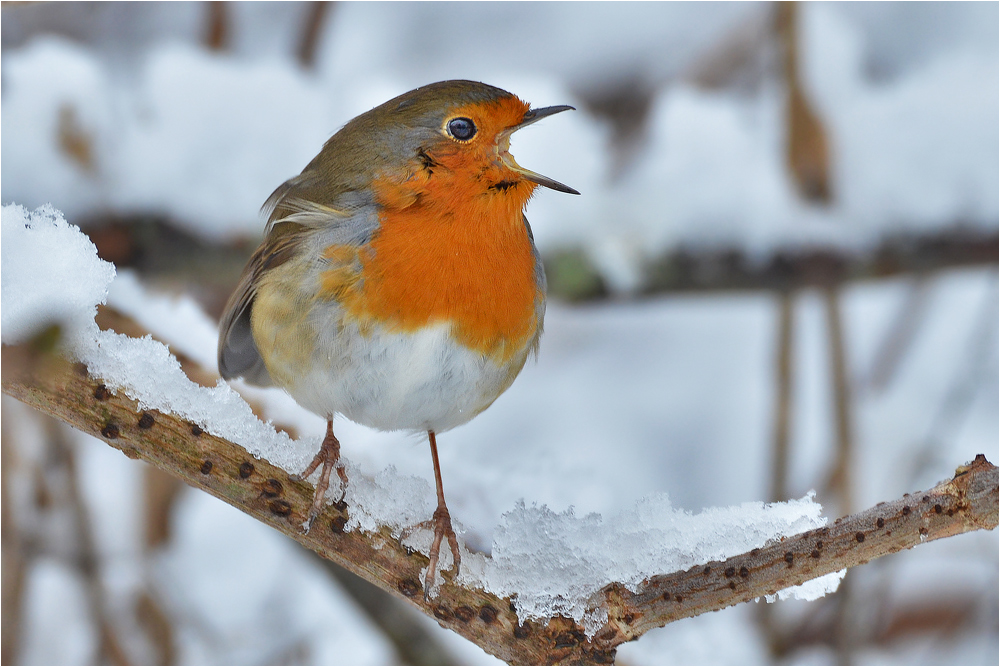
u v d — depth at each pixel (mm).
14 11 11562
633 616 5629
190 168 9930
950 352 12188
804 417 12266
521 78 11859
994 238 10102
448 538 5973
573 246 10320
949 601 10898
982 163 10289
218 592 10469
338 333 6719
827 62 10969
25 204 9531
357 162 7004
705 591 5570
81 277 5527
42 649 9766
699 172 10555
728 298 10430
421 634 9586
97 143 9773
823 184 10375
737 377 13664
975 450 11070
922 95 10711
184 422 5762
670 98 11109
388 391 6859
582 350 13938
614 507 9203
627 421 13242
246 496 5855
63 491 9711
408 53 12852
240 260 9969
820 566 5418
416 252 6695
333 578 9750
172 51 10531
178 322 7500
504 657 5793
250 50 11945
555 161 10555
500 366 7027
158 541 10312
